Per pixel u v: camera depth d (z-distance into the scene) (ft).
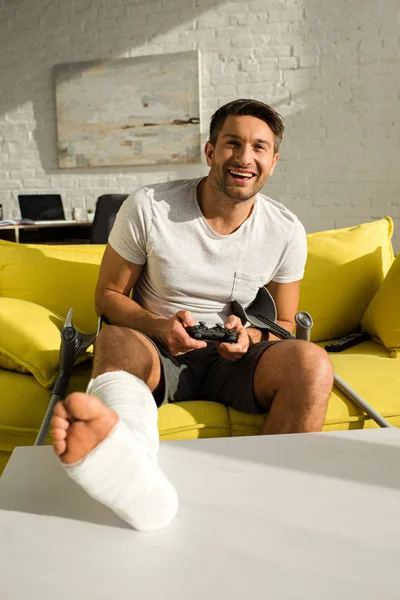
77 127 17.29
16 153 17.88
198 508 2.97
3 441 4.89
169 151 16.83
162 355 5.13
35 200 15.62
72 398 2.61
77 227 15.74
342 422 4.97
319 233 7.13
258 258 5.47
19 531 2.78
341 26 15.35
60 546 2.66
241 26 15.98
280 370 4.71
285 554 2.59
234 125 5.16
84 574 2.46
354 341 6.46
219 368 5.24
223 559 2.56
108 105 17.01
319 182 16.01
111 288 5.45
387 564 2.51
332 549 2.62
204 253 5.35
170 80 16.51
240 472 3.34
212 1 16.06
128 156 17.11
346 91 15.55
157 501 2.73
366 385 5.17
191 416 4.85
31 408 4.89
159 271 5.33
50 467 3.45
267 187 16.35
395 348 5.98
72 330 4.75
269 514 2.91
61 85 17.19
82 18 16.87
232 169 5.14
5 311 5.41
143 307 5.56
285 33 15.74
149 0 16.42
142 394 3.61
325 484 3.21
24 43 17.29
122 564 2.52
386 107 15.37
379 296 6.34
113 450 2.64
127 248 5.34
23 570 2.49
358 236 7.06
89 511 2.97
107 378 3.71
